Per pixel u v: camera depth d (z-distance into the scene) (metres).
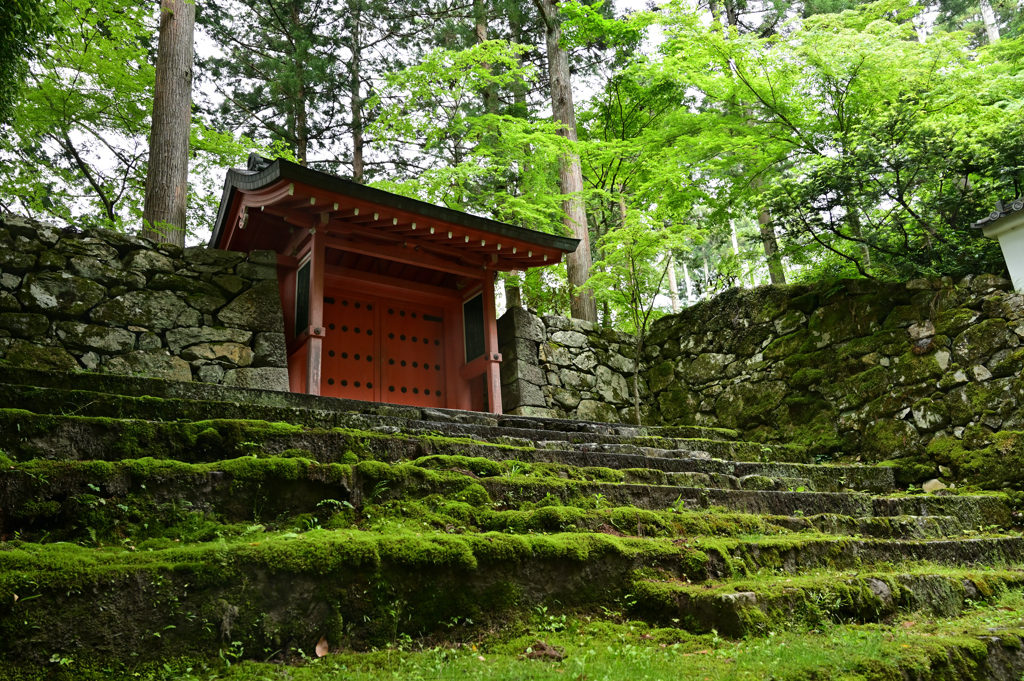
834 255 10.10
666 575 4.02
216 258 8.70
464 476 4.69
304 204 8.36
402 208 8.57
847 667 3.01
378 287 10.20
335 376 9.83
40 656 2.58
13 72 6.98
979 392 7.95
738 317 11.01
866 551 5.00
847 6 15.91
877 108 10.02
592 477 5.56
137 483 3.67
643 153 13.27
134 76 11.71
